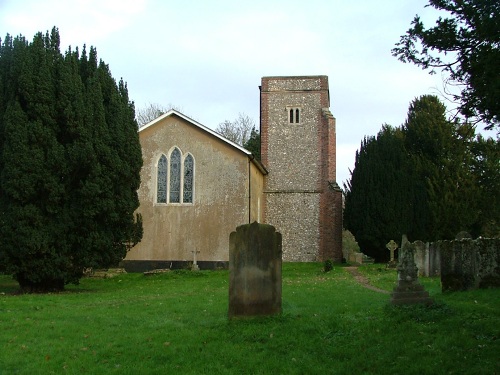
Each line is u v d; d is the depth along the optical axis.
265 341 9.64
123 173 21.20
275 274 11.27
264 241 11.23
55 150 18.89
